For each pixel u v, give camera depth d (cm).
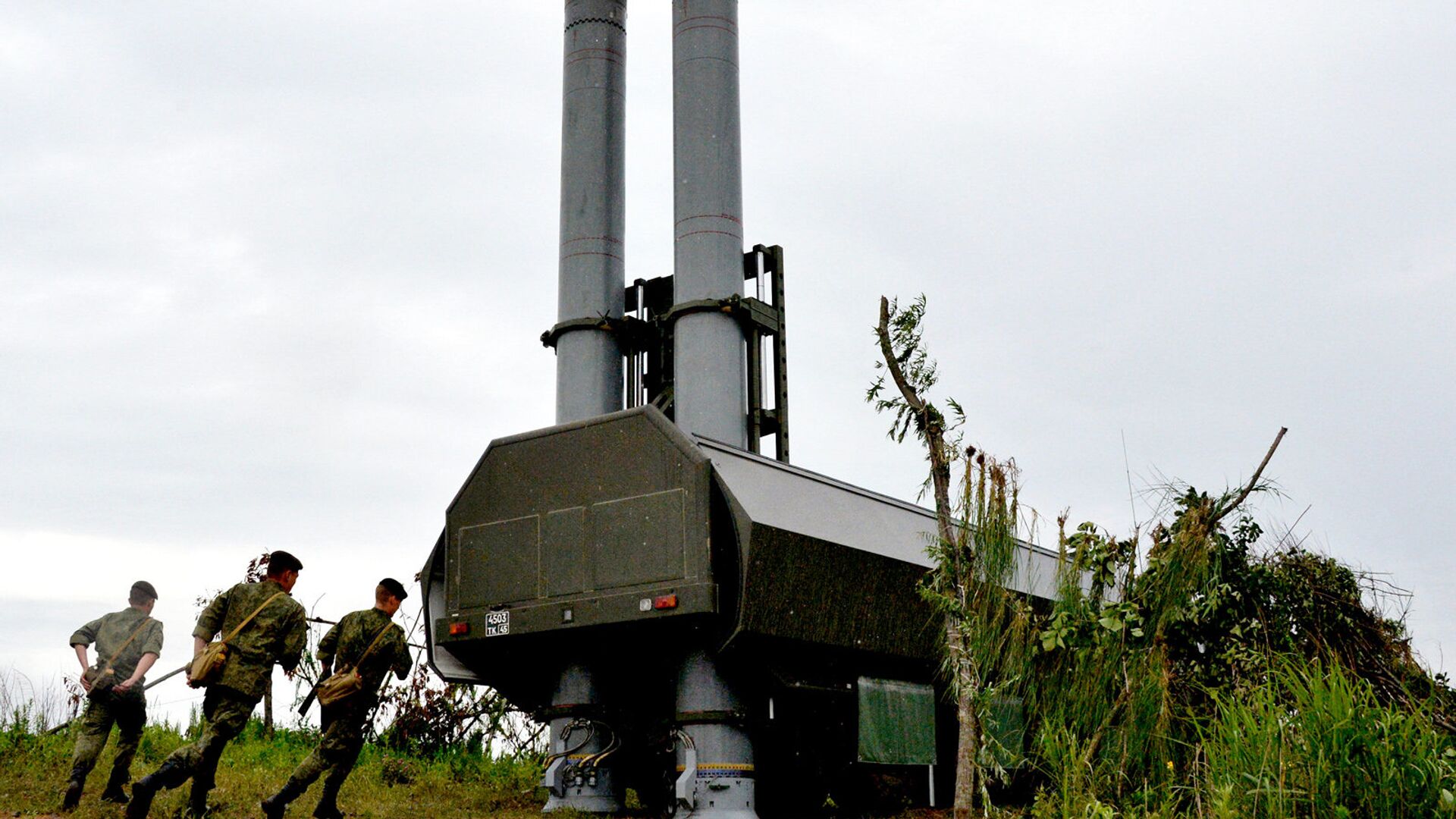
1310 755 856
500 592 1246
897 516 1407
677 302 1513
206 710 969
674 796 1212
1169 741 1022
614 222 1653
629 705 1303
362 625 1059
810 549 1192
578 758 1242
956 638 1078
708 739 1183
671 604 1131
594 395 1580
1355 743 855
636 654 1287
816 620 1200
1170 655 1079
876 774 1362
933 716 1347
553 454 1248
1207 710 1074
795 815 1320
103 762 1259
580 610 1185
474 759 1544
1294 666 1077
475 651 1299
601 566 1186
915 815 1317
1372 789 836
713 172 1529
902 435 1100
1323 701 892
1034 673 1095
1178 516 1123
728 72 1580
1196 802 945
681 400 1469
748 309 1488
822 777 1309
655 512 1166
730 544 1159
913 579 1345
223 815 1056
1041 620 1103
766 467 1251
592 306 1611
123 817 978
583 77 1698
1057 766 1027
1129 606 1053
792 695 1230
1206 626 1113
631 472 1191
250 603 991
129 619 1060
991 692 1062
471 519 1287
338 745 1030
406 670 1079
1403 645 1159
